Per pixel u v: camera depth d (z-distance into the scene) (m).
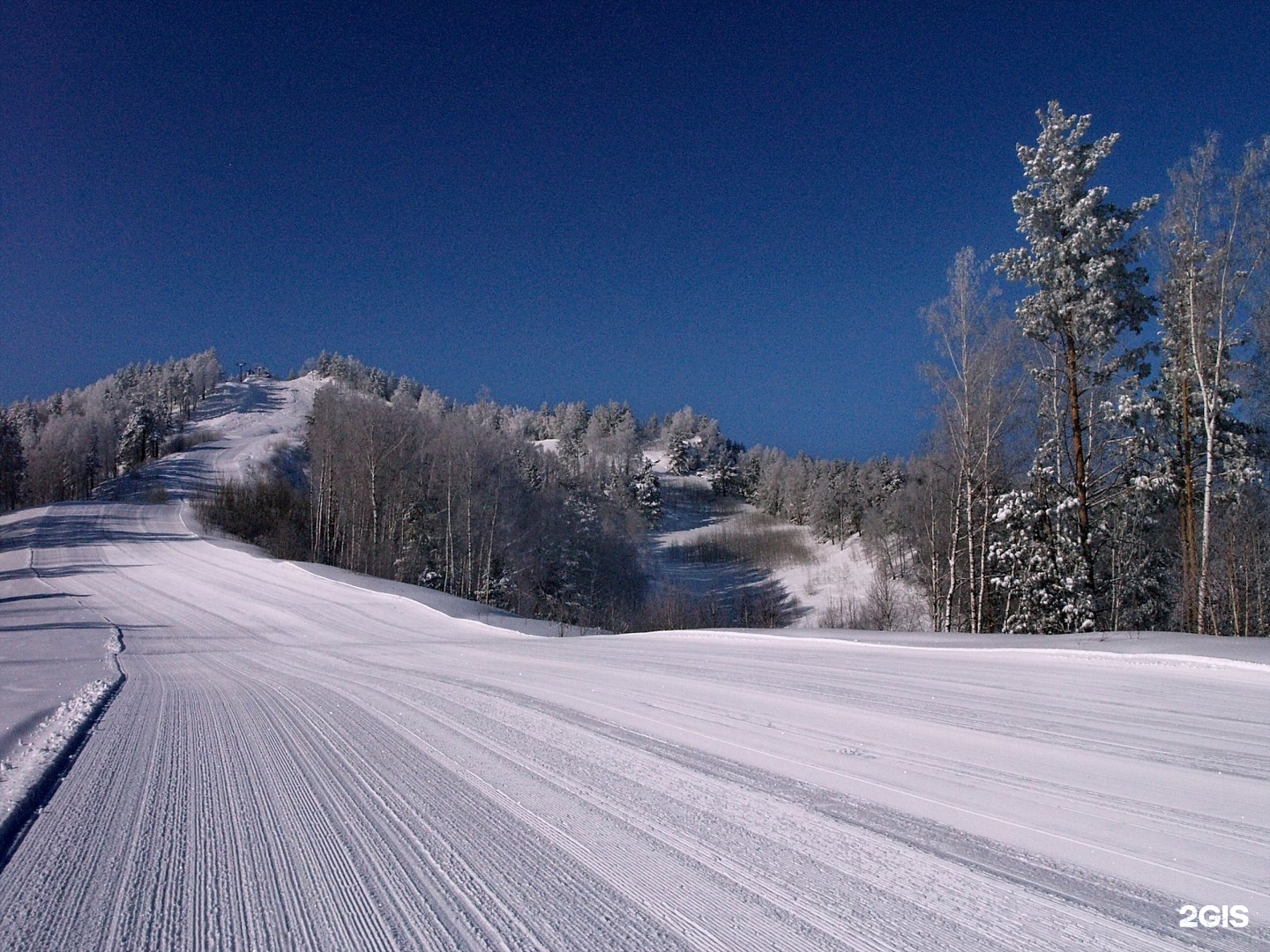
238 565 40.00
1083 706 7.00
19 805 4.71
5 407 128.62
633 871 3.44
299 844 3.94
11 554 43.88
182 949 2.84
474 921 2.99
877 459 68.00
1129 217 17.41
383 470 46.19
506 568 45.88
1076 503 18.08
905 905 2.98
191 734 7.05
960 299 20.80
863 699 7.68
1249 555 20.78
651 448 142.50
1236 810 3.99
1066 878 3.19
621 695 8.42
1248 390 17.88
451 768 5.38
